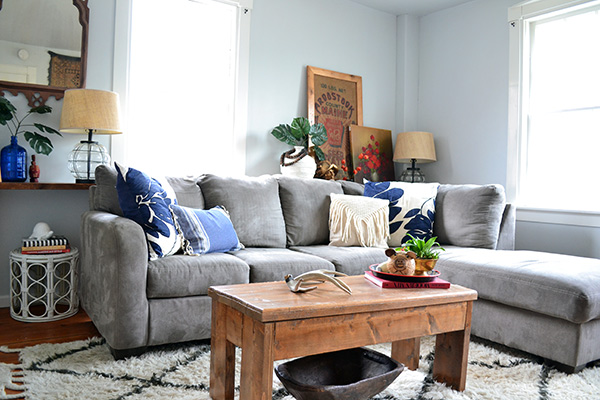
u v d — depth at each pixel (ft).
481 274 8.70
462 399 6.41
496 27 14.25
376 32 15.97
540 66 13.60
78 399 6.05
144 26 12.11
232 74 13.16
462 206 11.46
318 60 14.69
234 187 10.77
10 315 9.86
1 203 10.45
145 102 12.15
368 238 11.09
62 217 11.07
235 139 13.16
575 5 12.55
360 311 5.67
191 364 7.41
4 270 10.54
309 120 14.32
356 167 15.06
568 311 7.33
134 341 7.48
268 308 5.16
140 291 7.51
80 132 10.73
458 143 15.24
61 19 10.80
